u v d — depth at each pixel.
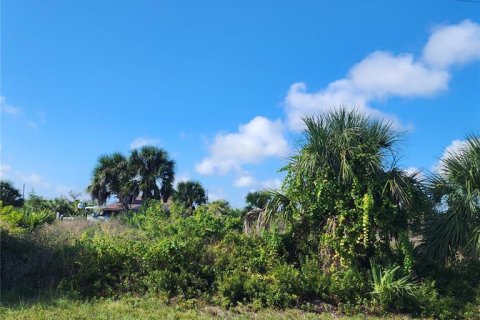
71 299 10.61
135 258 11.91
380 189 12.10
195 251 12.13
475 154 12.23
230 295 11.10
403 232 12.08
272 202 13.03
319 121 12.56
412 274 12.05
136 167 44.50
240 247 12.83
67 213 40.38
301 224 13.02
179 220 16.45
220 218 16.55
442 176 12.64
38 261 11.66
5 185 46.16
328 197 12.24
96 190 44.69
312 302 11.38
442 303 11.20
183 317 9.83
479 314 11.19
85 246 12.27
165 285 11.25
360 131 12.41
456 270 12.52
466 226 12.07
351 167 12.12
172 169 46.31
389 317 10.99
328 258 12.33
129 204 45.97
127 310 10.04
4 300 10.27
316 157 12.23
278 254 12.77
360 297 11.41
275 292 11.16
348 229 11.98
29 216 17.50
